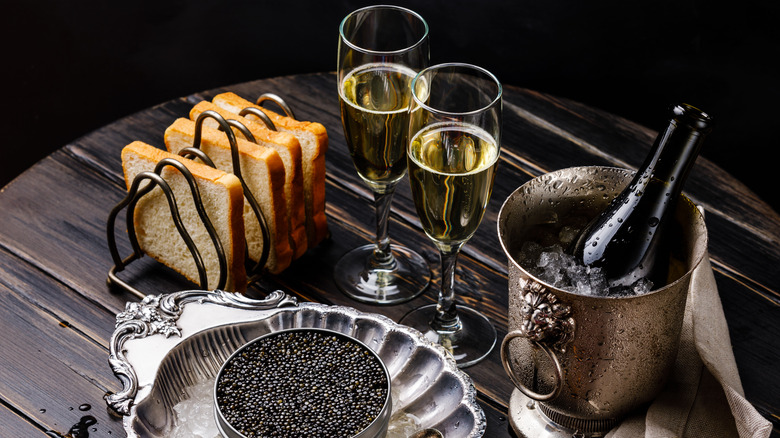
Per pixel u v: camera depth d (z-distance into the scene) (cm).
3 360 112
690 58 226
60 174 128
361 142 113
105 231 123
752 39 226
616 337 99
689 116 101
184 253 119
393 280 119
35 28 232
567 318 99
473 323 115
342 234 124
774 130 213
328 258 121
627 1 234
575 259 108
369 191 127
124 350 107
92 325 115
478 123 104
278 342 107
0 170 204
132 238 118
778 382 110
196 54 230
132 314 109
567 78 225
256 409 102
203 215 114
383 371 104
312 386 103
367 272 119
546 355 101
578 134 131
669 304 99
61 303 116
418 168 105
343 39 112
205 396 107
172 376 107
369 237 123
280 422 101
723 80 222
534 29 232
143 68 226
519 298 100
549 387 103
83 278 119
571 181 106
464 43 230
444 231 108
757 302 116
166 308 109
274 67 228
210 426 105
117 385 110
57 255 120
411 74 112
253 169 116
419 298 118
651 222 105
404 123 112
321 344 106
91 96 219
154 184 115
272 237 118
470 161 105
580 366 101
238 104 123
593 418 104
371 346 110
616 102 220
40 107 217
